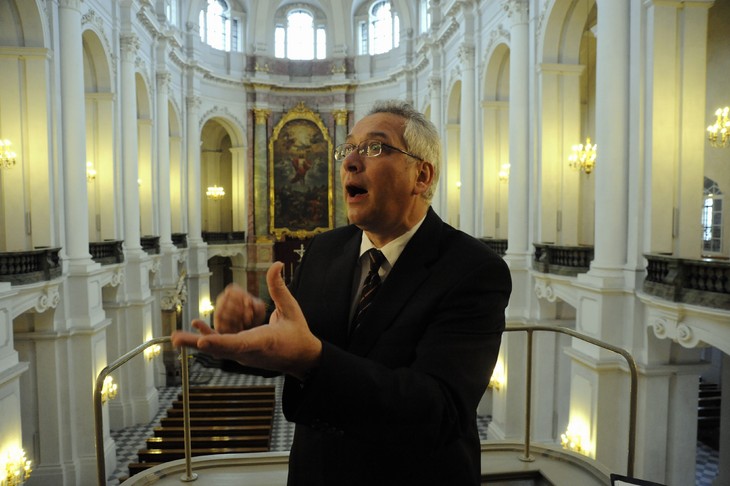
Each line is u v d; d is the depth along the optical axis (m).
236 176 27.17
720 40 12.47
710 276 6.91
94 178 13.98
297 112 27.28
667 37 8.06
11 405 8.36
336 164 27.53
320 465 1.43
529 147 12.20
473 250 1.40
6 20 10.23
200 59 24.31
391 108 1.50
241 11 26.58
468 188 15.90
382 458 1.37
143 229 18.34
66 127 11.12
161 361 18.70
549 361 11.93
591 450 8.70
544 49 11.58
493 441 2.72
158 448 11.71
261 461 2.57
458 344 1.24
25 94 10.45
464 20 15.93
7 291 8.28
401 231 1.48
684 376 8.11
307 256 1.77
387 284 1.40
